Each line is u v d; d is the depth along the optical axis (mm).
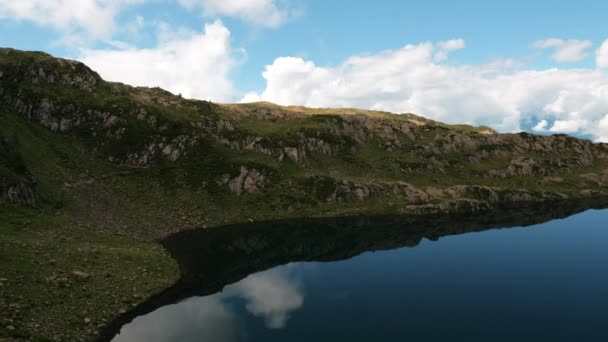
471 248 78812
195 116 143125
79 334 35156
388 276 59656
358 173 148875
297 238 88375
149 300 47500
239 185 115938
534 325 40281
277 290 52812
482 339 36938
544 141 196875
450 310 44625
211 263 65812
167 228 86938
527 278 57719
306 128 162250
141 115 125688
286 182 125188
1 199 62594
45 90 118438
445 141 185000
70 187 86375
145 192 100500
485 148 185500
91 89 130750
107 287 46594
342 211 116938
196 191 108938
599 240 84562
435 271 62281
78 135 112625
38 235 56469
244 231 92125
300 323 40656
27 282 40531
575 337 37406
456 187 143250
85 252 54938
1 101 109000
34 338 31578
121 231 75375
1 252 45188
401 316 42750
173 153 120812
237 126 151000
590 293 50625
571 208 130000
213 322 40781
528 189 153750
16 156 74062
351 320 41562
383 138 183625
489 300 48219
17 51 127125
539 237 88688
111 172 104750
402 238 89062
